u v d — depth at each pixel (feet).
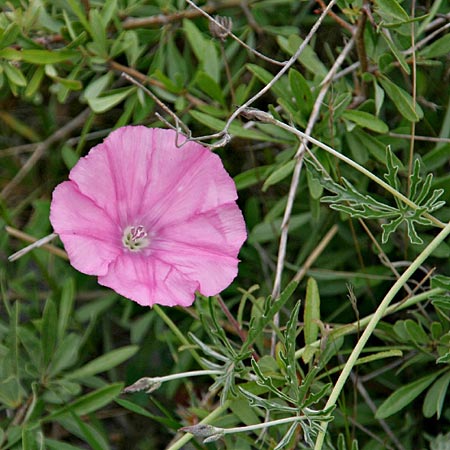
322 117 1.51
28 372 1.48
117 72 1.53
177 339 1.56
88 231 1.37
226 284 1.39
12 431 1.46
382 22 1.46
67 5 1.52
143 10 1.56
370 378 1.55
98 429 1.52
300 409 1.35
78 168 1.38
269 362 1.43
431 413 1.46
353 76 1.57
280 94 1.52
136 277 1.37
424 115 1.56
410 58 1.51
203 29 1.57
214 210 1.40
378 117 1.55
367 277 1.54
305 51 1.52
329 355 1.45
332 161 1.51
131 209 1.40
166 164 1.40
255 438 1.49
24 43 1.50
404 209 1.38
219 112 1.54
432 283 1.41
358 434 1.53
